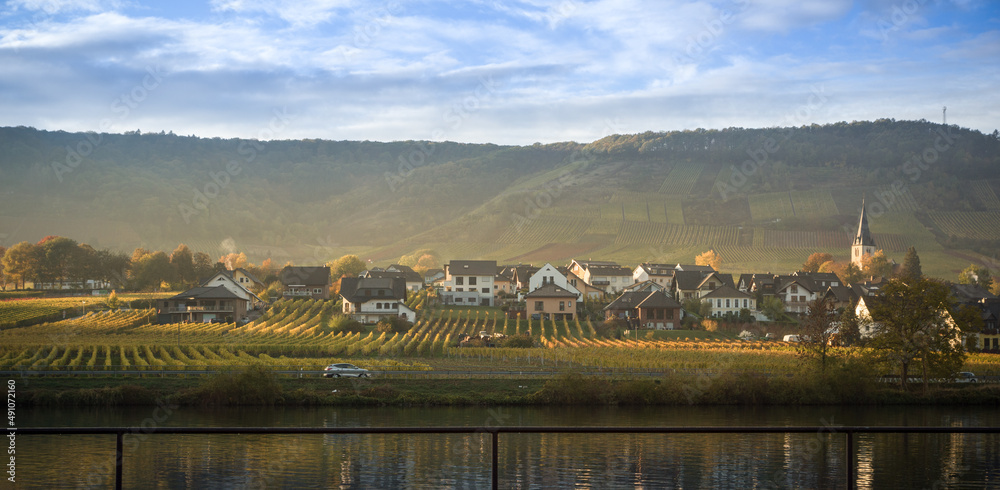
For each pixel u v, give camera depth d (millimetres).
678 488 35312
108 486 34375
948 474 39000
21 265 181125
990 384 74250
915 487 36312
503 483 35938
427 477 37250
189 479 36344
